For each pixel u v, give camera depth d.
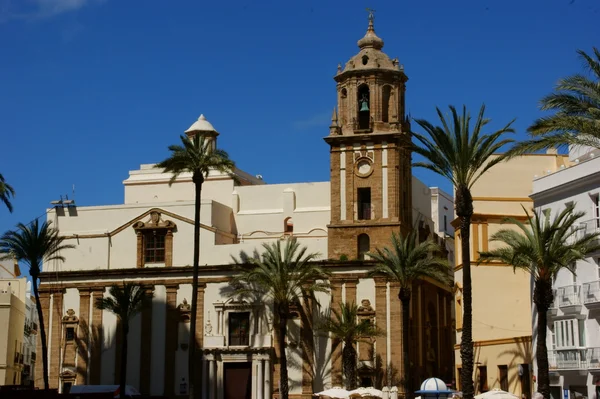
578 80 44.84
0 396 72.00
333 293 84.00
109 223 91.25
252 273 78.12
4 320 97.38
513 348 71.56
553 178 65.62
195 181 75.75
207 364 85.50
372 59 86.94
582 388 61.03
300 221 90.56
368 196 86.25
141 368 87.62
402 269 73.81
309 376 83.19
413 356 83.81
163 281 88.56
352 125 86.31
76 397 77.12
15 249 80.12
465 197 52.91
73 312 90.25
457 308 80.81
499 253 56.97
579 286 61.53
